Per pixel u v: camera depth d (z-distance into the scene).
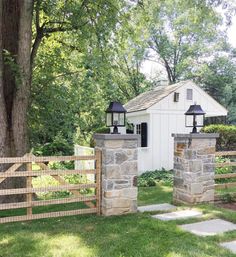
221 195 7.14
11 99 6.81
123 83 24.62
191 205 6.64
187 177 6.77
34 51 7.69
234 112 27.84
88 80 9.82
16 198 6.85
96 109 12.55
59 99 8.88
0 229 5.09
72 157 5.80
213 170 7.00
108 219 5.60
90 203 6.03
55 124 9.09
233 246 4.36
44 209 6.49
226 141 13.17
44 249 4.22
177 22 22.67
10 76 6.79
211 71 27.81
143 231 4.91
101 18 8.61
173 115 13.34
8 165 6.66
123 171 5.99
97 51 9.10
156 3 9.74
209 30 14.17
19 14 6.85
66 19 8.10
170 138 13.30
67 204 6.94
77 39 8.91
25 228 5.14
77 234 4.81
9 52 6.58
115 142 5.91
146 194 8.28
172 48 26.91
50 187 5.67
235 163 7.48
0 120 6.51
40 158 5.57
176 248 4.20
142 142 13.24
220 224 5.34
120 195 5.97
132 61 24.02
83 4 8.09
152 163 12.91
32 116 8.70
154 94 14.78
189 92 13.66
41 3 7.47
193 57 27.42
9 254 4.06
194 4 9.10
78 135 15.52
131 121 14.41
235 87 28.41
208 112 14.10
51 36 9.19
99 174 5.99
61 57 9.17
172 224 5.23
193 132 6.86
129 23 9.52
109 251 4.12
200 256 3.94
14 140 6.71
